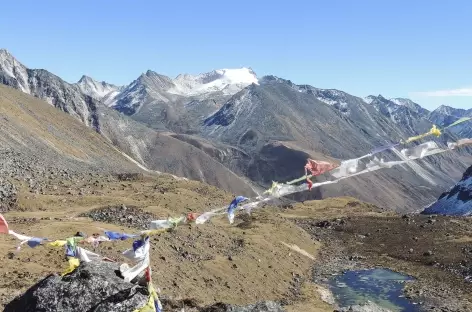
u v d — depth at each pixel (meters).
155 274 38.97
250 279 49.81
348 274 67.56
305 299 51.50
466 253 77.50
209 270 46.19
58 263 33.12
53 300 14.55
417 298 55.69
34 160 90.69
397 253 82.56
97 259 16.69
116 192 75.94
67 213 55.78
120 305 14.44
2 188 63.22
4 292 25.38
